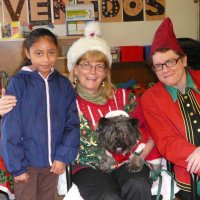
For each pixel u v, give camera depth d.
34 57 1.68
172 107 1.76
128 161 1.71
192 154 1.60
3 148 1.61
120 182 1.65
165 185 1.68
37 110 1.66
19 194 1.72
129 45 4.29
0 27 3.60
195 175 1.60
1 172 1.87
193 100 1.76
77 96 1.84
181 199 1.78
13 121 1.61
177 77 1.76
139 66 3.97
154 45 1.79
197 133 1.71
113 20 4.18
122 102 1.88
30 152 1.66
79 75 1.84
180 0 4.27
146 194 1.59
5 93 1.70
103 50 1.81
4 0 3.98
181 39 4.01
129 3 4.17
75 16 3.85
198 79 1.84
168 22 1.77
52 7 4.05
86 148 1.76
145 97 1.85
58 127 1.70
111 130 1.62
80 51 1.80
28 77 1.68
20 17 4.03
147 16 4.25
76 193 1.65
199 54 3.72
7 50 3.71
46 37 1.67
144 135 1.88
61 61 3.80
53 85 1.72
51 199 1.84
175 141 1.69
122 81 3.96
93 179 1.64
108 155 1.70
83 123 1.77
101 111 1.82
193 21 4.36
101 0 4.10
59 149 1.68
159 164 1.85
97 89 1.88
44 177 1.77
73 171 1.78
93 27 1.94
